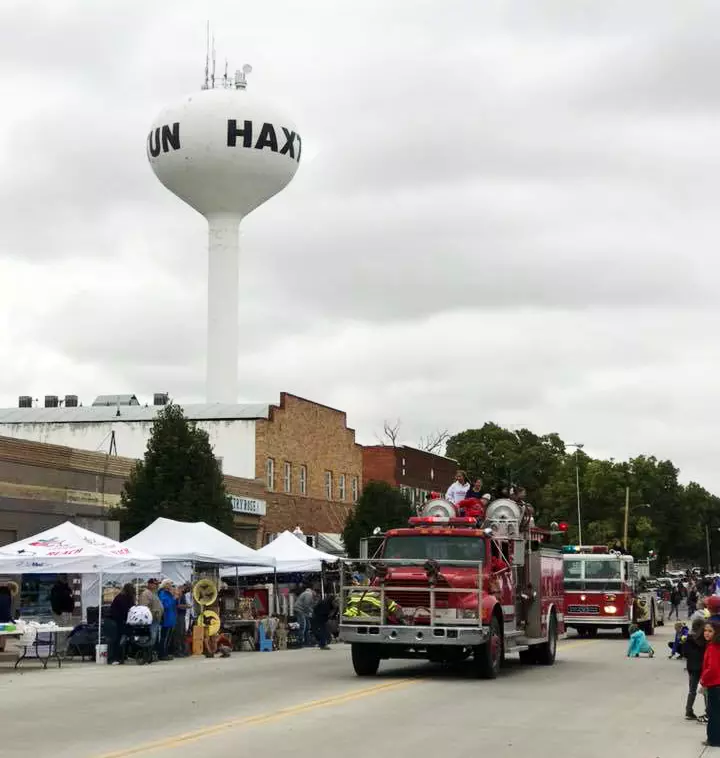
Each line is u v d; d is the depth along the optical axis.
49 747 13.43
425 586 21.97
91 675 24.23
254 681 22.28
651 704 18.94
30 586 36.34
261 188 66.88
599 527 102.00
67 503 41.44
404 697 19.12
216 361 67.62
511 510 24.39
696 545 164.62
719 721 14.23
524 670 25.84
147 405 71.06
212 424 58.66
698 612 17.27
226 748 13.34
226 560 32.78
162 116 66.31
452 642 21.78
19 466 39.16
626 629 42.53
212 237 68.12
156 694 19.78
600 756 13.32
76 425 60.47
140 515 42.38
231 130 64.75
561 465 110.06
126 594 28.09
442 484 84.00
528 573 25.56
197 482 43.00
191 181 66.25
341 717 16.38
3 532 37.84
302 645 36.06
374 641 22.00
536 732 15.23
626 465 106.50
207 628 30.56
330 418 66.31
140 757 12.59
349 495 68.31
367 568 22.94
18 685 21.83
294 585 42.06
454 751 13.41
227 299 67.81
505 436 120.06
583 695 20.14
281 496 59.44
